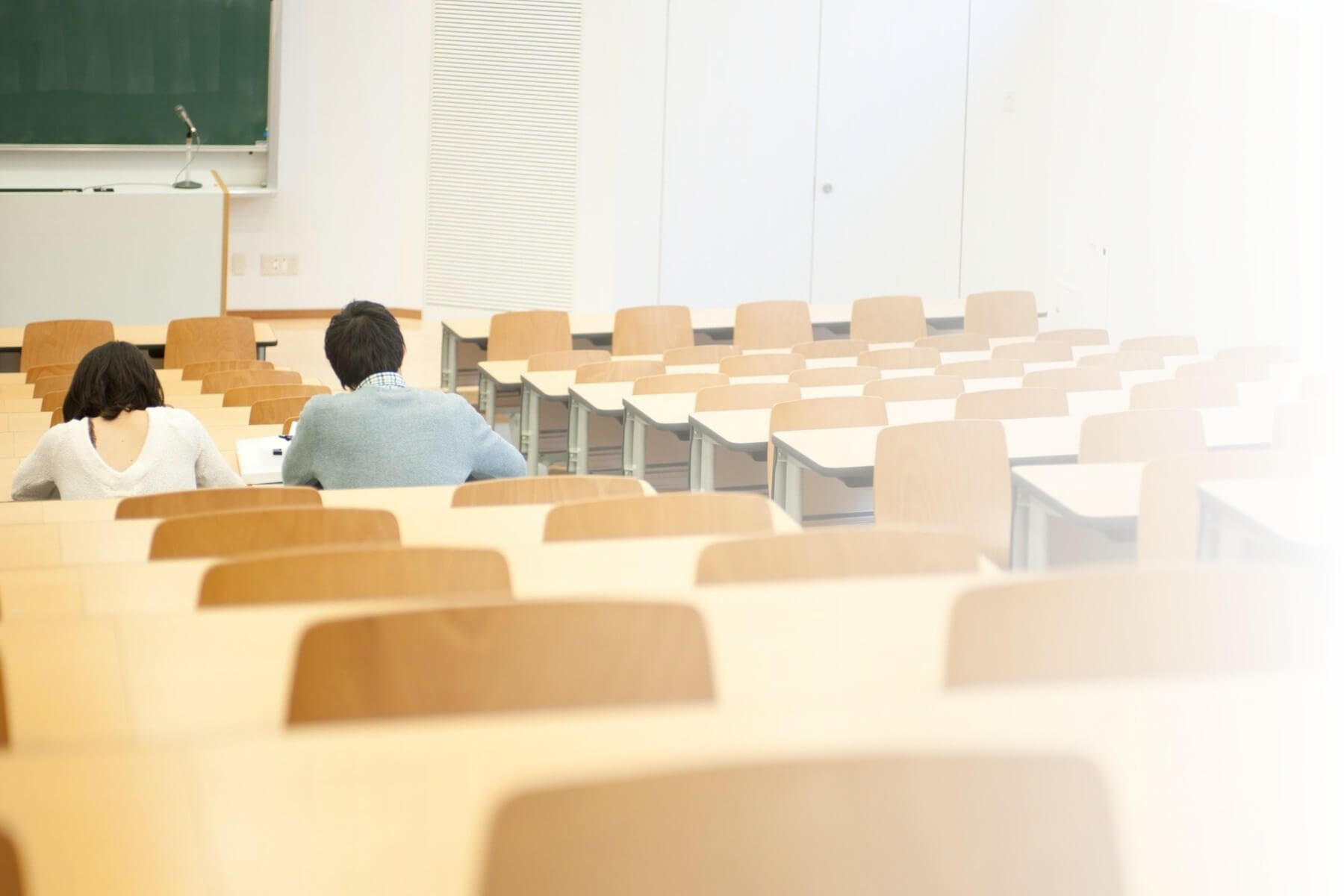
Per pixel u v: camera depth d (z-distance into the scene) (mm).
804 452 3979
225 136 10977
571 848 911
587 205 10898
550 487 2941
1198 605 1697
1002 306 8469
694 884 927
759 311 8195
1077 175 10352
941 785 958
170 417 3703
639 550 2215
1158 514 3174
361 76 11289
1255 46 7996
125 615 1629
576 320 8641
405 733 1108
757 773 937
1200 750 1159
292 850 993
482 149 11016
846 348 7070
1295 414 3979
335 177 11422
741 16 10656
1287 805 1113
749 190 10875
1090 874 973
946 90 10852
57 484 3637
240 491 2762
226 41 10812
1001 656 1633
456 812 1026
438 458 3625
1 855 911
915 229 11016
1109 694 1224
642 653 1474
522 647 1450
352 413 3576
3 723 1372
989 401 4516
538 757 1079
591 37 10695
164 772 1058
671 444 6000
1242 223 8188
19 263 10109
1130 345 6941
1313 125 7461
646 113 10734
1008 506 3820
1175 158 8961
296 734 1107
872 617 1748
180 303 10461
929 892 955
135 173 10930
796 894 939
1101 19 9953
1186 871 1066
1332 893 1054
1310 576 1716
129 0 10539
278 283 11500
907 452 3736
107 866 970
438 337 11227
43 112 10508
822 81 10781
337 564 1814
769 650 1652
